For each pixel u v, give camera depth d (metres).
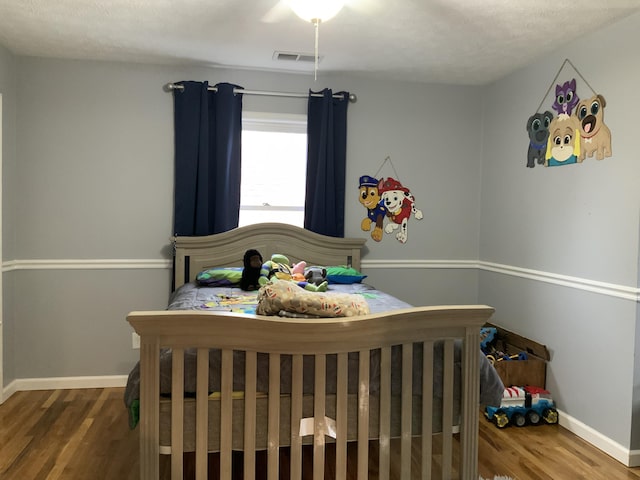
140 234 3.64
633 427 2.57
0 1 2.55
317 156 3.79
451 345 2.06
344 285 3.45
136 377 1.98
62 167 3.52
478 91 4.08
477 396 2.08
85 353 3.60
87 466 2.45
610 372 2.71
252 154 3.88
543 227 3.29
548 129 3.25
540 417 3.08
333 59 3.45
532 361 3.20
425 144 4.03
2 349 3.25
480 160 4.11
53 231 3.53
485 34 2.91
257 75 3.75
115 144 3.58
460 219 4.11
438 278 4.10
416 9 2.58
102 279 3.61
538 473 2.47
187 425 1.90
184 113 3.58
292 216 3.97
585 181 2.91
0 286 3.20
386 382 1.98
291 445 1.92
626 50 2.63
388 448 2.00
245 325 1.85
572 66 3.03
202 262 3.60
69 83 3.50
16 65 3.42
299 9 2.42
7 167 3.31
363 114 3.93
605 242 2.76
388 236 4.01
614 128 2.70
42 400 3.33
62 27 2.90
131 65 3.58
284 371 1.93
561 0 2.44
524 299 3.49
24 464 2.46
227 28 2.90
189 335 1.85
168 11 2.66
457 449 2.75
